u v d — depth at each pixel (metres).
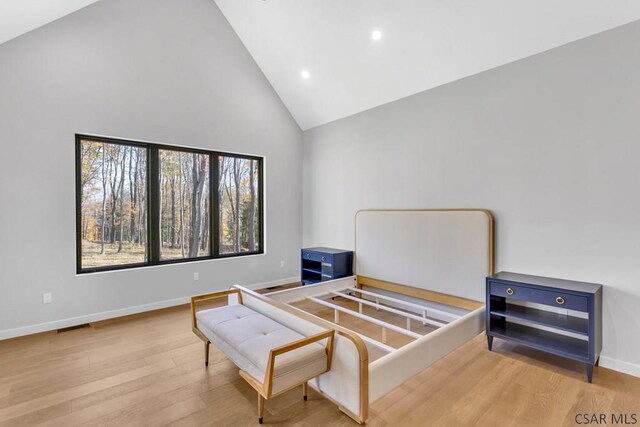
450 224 3.50
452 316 3.08
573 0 2.48
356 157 4.68
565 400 2.13
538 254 2.94
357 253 4.57
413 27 3.27
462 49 3.21
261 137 5.09
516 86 3.05
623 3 2.36
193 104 4.35
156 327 3.45
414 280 3.87
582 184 2.68
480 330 2.96
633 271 2.45
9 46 3.12
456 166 3.53
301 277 5.04
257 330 2.25
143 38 3.91
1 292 3.11
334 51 4.00
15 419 1.94
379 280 4.27
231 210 4.94
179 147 4.32
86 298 3.57
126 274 3.84
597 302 2.43
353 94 4.41
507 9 2.75
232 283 4.82
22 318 3.21
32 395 2.19
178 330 3.37
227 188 4.89
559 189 2.80
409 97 3.96
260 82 5.05
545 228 2.89
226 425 1.90
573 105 2.71
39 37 3.26
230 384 2.34
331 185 5.10
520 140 3.04
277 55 4.60
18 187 3.18
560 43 2.75
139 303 3.93
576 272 2.72
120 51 3.75
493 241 3.22
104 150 3.79
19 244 3.19
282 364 1.77
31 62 3.22
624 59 2.46
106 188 3.81
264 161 5.18
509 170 3.12
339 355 1.97
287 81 4.91
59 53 3.37
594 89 2.60
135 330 3.37
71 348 2.93
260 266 5.14
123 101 3.77
